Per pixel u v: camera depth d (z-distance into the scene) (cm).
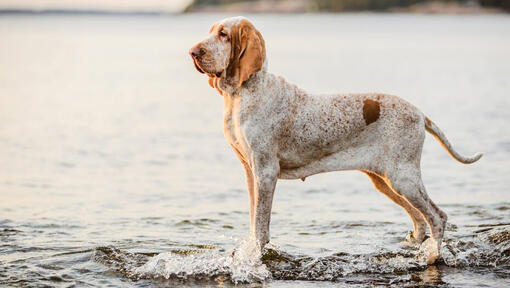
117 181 944
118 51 5191
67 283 526
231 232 691
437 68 3284
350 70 3216
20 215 742
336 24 12412
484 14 17900
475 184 914
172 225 715
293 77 2834
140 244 638
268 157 564
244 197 857
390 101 573
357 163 575
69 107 1873
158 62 3991
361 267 575
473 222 716
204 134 1399
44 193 859
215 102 2038
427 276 551
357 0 19712
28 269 555
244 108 559
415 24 12025
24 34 8794
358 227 711
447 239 648
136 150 1202
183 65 3753
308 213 777
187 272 555
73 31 10350
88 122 1569
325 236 675
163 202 823
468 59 3953
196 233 684
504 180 936
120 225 711
